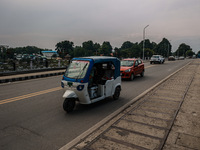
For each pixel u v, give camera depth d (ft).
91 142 11.85
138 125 14.52
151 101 21.85
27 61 57.11
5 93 26.40
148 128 13.93
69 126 14.80
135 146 11.30
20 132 13.56
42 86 32.32
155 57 106.73
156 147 11.17
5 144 11.75
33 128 14.32
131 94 26.35
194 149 10.97
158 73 55.01
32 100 22.57
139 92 27.68
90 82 19.56
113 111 18.69
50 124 15.16
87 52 254.27
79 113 18.03
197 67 74.59
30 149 11.19
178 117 16.29
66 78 18.81
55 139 12.54
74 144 11.74
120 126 14.33
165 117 16.29
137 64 43.19
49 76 48.26
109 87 21.49
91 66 18.45
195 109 18.54
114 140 12.07
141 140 12.05
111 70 21.86
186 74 49.14
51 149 11.22
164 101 21.76
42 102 21.74
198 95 24.58
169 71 61.31
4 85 33.32
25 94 25.76
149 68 74.08
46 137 12.82
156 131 13.39
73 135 13.19
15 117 16.65
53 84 34.53
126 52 193.57
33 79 41.81
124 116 16.62
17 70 50.31
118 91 23.67
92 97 19.49
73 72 18.90
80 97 18.30
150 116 16.58
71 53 245.45
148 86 32.71
